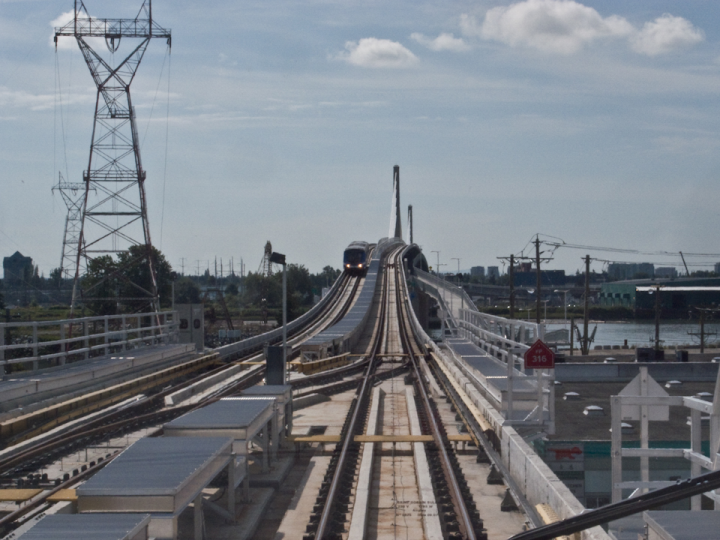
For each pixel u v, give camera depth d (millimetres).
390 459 16375
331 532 11125
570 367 31016
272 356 18500
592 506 17891
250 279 131750
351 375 32469
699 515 7457
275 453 15320
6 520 10227
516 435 13828
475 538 10539
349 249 101188
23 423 16656
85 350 23297
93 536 7520
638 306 116250
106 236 48094
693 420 9883
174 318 34094
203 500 11242
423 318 101562
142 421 18625
